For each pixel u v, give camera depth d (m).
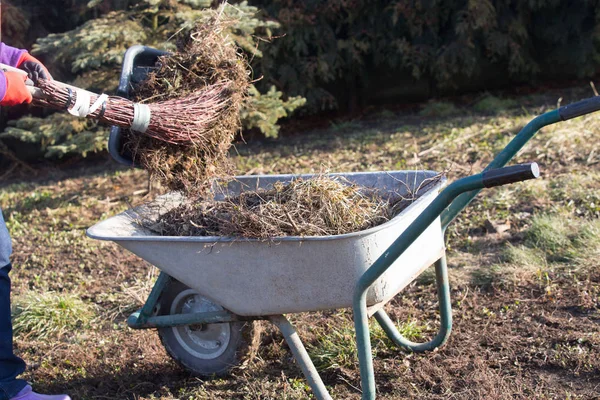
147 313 3.46
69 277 5.30
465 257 4.88
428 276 4.55
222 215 3.33
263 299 2.95
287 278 2.87
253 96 7.64
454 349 3.66
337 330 3.94
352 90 10.77
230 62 3.64
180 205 3.63
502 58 10.72
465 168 6.70
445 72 10.04
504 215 5.45
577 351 3.49
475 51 10.20
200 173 3.56
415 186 3.51
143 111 3.20
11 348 3.13
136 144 3.43
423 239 3.12
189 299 3.51
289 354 3.83
